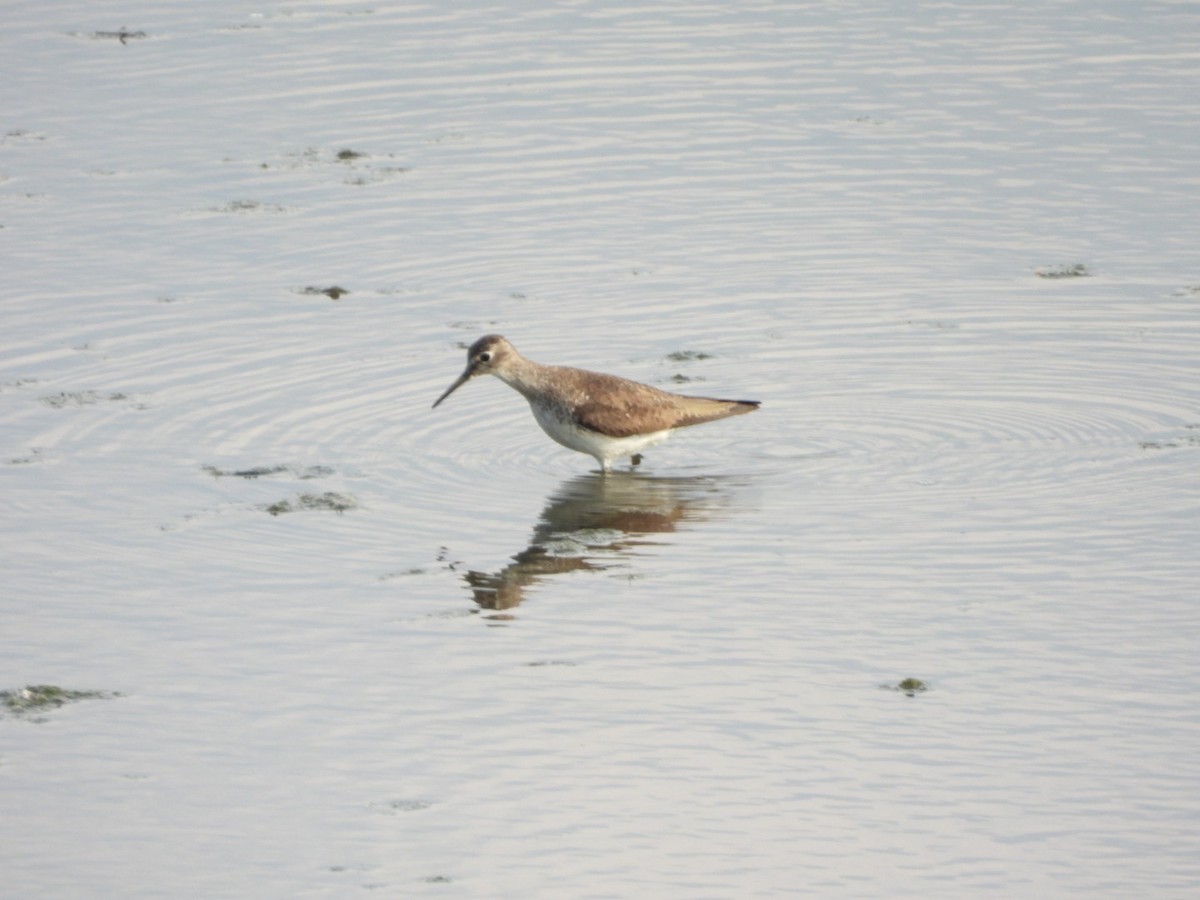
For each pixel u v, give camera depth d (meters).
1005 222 25.34
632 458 19.55
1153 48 31.41
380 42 32.53
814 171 27.25
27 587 16.33
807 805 12.92
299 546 17.28
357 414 20.39
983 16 33.47
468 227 25.53
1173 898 11.75
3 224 25.41
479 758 13.60
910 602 16.03
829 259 24.42
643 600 16.22
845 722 14.02
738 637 15.48
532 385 19.31
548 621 15.85
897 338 22.14
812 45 32.25
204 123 29.06
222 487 18.53
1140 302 22.89
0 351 21.66
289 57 31.78
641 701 14.42
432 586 16.50
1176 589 16.06
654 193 26.59
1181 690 14.34
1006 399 20.55
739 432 20.03
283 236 25.19
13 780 13.27
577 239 25.12
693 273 24.03
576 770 13.42
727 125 28.95
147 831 12.65
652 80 30.70
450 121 29.19
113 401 20.45
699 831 12.60
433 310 23.02
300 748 13.73
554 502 18.44
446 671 14.96
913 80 30.47
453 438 20.03
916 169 27.19
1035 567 16.61
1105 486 18.28
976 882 11.97
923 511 17.94
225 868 12.21
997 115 28.89
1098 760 13.38
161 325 22.47
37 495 18.19
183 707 14.33
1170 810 12.74
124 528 17.56
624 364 21.39
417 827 12.70
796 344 22.02
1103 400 20.41
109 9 34.25
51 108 29.58
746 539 17.48
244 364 21.50
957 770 13.30
